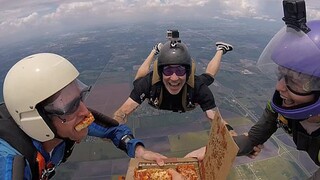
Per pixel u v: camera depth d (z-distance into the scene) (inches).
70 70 27.7
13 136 26.1
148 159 39.4
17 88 26.0
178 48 52.6
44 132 27.4
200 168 36.7
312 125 26.1
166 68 53.0
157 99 58.6
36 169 27.4
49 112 26.7
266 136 37.6
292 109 25.5
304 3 24.3
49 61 26.8
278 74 25.9
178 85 54.6
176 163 38.5
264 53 28.7
